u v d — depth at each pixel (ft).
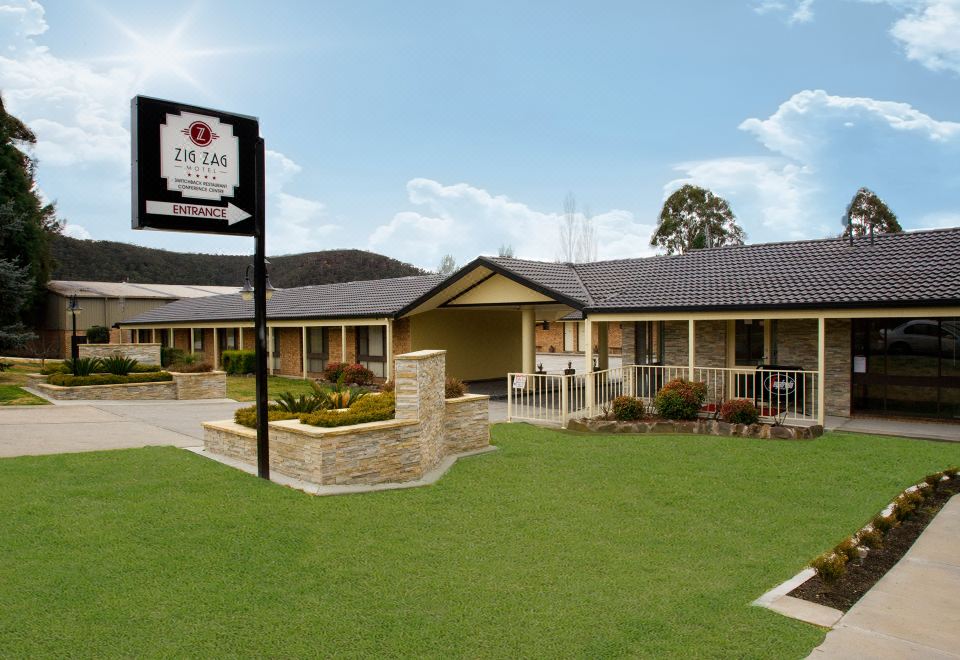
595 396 49.47
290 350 90.79
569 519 22.76
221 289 163.32
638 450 34.68
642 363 54.80
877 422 42.27
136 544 18.20
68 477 24.81
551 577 17.38
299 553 18.35
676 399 41.06
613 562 18.65
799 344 47.14
